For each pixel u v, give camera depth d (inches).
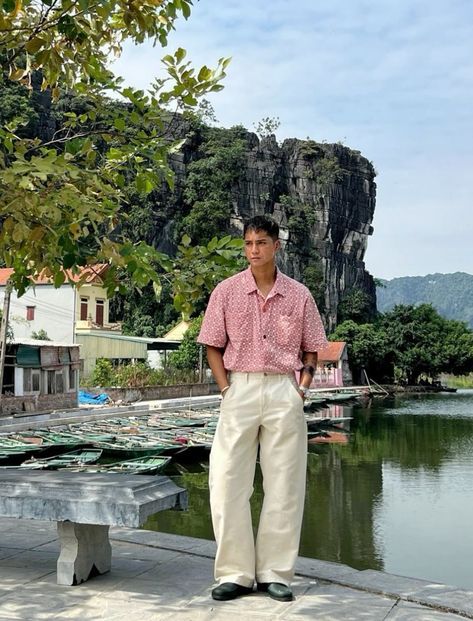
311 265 3198.8
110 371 1453.0
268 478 143.2
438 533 464.4
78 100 210.2
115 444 743.1
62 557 147.3
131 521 135.2
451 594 139.7
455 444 968.9
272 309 143.7
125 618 126.8
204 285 184.1
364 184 3548.2
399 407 1770.4
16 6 187.0
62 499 141.6
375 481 667.4
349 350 2687.0
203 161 2861.7
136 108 194.5
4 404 1021.2
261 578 141.5
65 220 163.9
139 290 187.3
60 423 924.6
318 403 1696.6
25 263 191.2
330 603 135.5
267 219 143.5
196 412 1194.6
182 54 188.4
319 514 521.3
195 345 1759.4
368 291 3550.7
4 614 128.6
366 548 426.6
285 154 3287.4
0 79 203.0
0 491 147.2
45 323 1611.7
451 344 2807.6
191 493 594.2
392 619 126.7
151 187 201.3
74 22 177.5
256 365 142.3
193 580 150.2
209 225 2822.3
